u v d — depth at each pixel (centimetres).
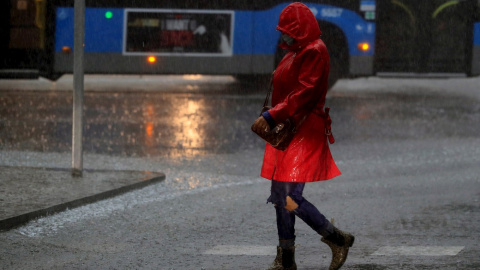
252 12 3416
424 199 1384
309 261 969
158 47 3391
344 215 1255
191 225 1178
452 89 3734
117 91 3362
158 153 1919
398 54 3441
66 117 2508
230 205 1333
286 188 851
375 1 3419
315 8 3431
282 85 852
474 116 2678
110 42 3372
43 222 1159
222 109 2797
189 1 3391
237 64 3422
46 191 1320
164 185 1497
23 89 3356
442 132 2298
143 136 2173
